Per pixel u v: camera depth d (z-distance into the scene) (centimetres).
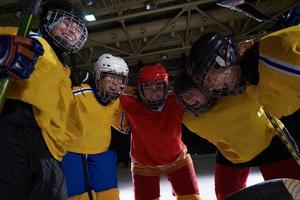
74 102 196
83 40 169
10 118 136
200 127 197
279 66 134
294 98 139
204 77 155
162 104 228
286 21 160
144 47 675
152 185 250
